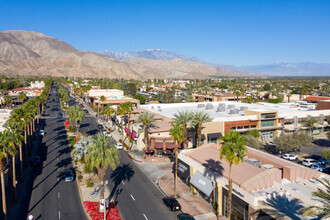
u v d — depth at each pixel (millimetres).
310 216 27938
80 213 36938
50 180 48656
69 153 65938
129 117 83375
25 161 54812
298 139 61781
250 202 31750
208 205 39938
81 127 98938
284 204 30734
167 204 39125
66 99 154500
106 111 100375
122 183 48188
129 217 36094
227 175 37625
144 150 63219
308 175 38250
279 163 39844
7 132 36688
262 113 78125
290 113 83938
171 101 181875
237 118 75250
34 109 78312
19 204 39281
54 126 101625
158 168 56688
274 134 81188
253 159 42406
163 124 70500
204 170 41875
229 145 30500
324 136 84438
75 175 51344
